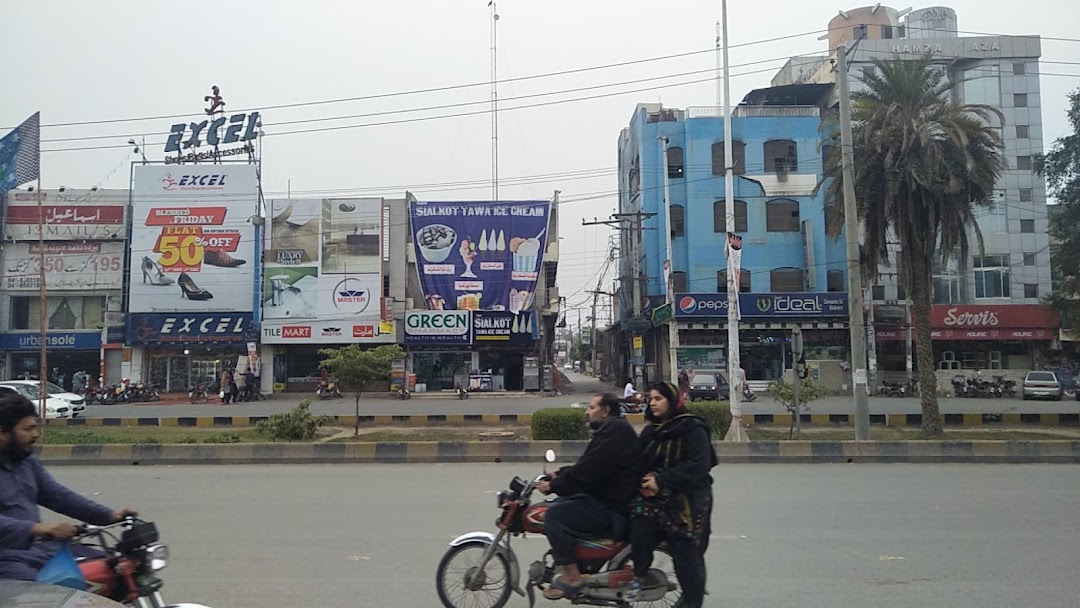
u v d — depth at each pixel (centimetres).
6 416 409
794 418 1911
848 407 2967
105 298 4112
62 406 2488
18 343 4044
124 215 4112
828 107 4616
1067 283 3341
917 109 1930
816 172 4291
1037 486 1141
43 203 4116
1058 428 2150
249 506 984
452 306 4122
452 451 1512
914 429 2127
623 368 5366
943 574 651
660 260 4400
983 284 4412
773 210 4303
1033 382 3675
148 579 391
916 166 1867
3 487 405
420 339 4053
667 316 3531
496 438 1769
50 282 4081
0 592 319
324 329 4025
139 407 3350
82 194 4134
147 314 4012
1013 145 4516
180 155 4222
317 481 1218
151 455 1512
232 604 575
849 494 1070
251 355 3981
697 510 505
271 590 611
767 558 710
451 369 4159
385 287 4144
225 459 1507
